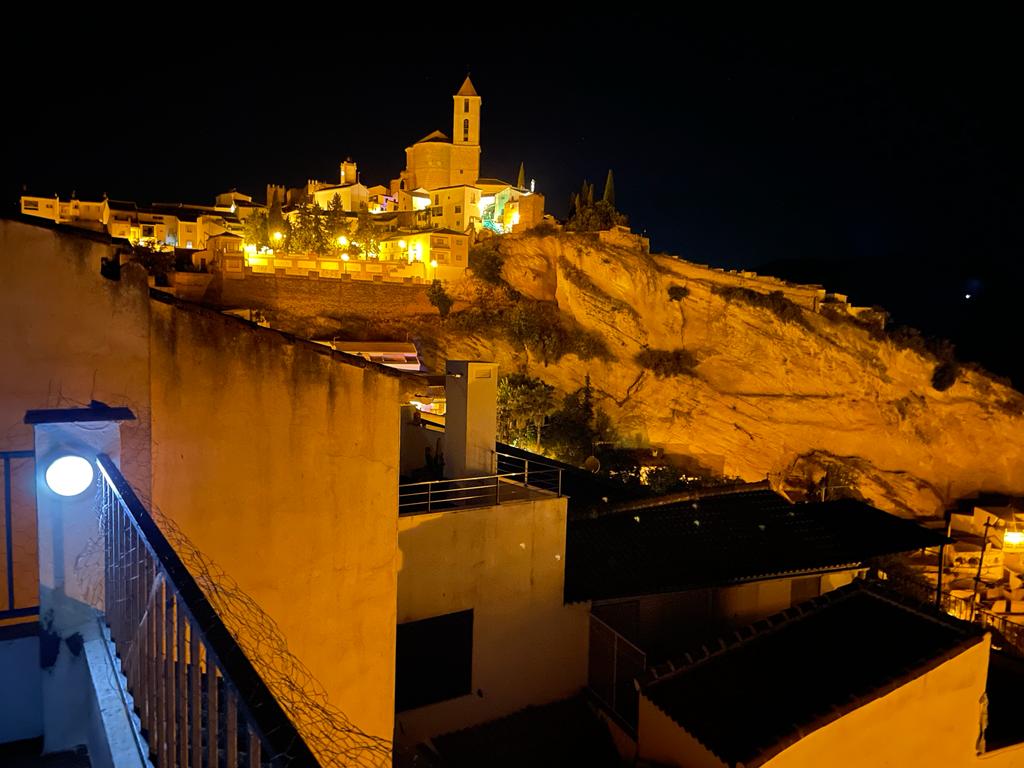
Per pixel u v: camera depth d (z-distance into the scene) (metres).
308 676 7.53
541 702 14.20
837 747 9.80
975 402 64.81
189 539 6.96
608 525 17.83
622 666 13.80
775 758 9.20
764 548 17.77
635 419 59.25
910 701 10.41
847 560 17.61
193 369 6.90
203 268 57.75
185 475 6.91
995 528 45.16
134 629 4.56
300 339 7.58
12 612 5.77
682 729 10.47
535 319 62.00
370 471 8.18
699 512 19.33
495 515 13.44
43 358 6.10
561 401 54.19
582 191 79.69
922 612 12.19
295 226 72.25
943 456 63.59
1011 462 63.75
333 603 7.99
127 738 4.23
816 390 64.06
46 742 5.36
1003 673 14.12
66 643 5.51
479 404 14.23
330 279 58.09
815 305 67.25
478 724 13.41
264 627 7.22
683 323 65.25
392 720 8.60
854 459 62.34
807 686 10.87
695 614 15.98
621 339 63.09
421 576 12.73
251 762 2.63
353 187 92.56
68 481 5.62
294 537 7.65
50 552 5.54
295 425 7.57
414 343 56.53
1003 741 11.71
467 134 99.56
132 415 6.22
